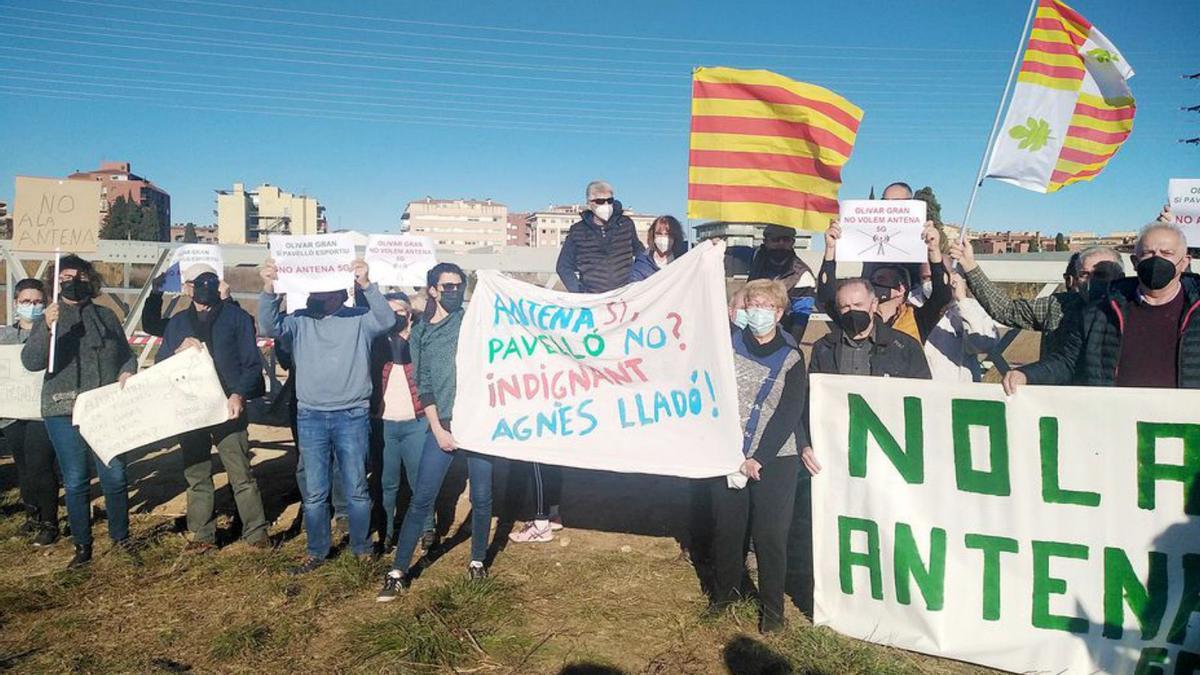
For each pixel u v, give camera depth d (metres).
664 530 6.45
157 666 4.30
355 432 5.37
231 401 5.69
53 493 6.07
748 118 5.43
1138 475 3.89
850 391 4.53
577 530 6.46
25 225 5.77
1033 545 4.09
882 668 4.10
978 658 4.16
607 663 4.33
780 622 4.55
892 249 5.21
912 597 4.34
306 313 5.36
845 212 5.27
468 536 6.27
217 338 5.82
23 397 5.83
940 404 4.30
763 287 4.52
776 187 5.41
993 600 4.17
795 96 5.34
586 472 8.27
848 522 4.53
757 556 4.58
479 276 5.34
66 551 5.96
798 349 4.59
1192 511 3.79
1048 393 4.06
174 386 5.58
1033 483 4.10
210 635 4.63
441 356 5.14
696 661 4.33
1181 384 4.07
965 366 5.57
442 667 4.28
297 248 5.32
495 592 5.07
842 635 4.54
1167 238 4.07
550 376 5.15
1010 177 5.56
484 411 5.19
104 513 6.80
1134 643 3.87
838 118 5.35
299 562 5.61
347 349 5.30
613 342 5.03
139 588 5.26
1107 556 3.94
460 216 153.12
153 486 7.62
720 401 4.62
